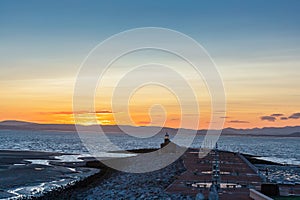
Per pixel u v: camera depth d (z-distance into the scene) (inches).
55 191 1533.0
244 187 1330.0
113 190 1429.6
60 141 7111.2
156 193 1263.5
